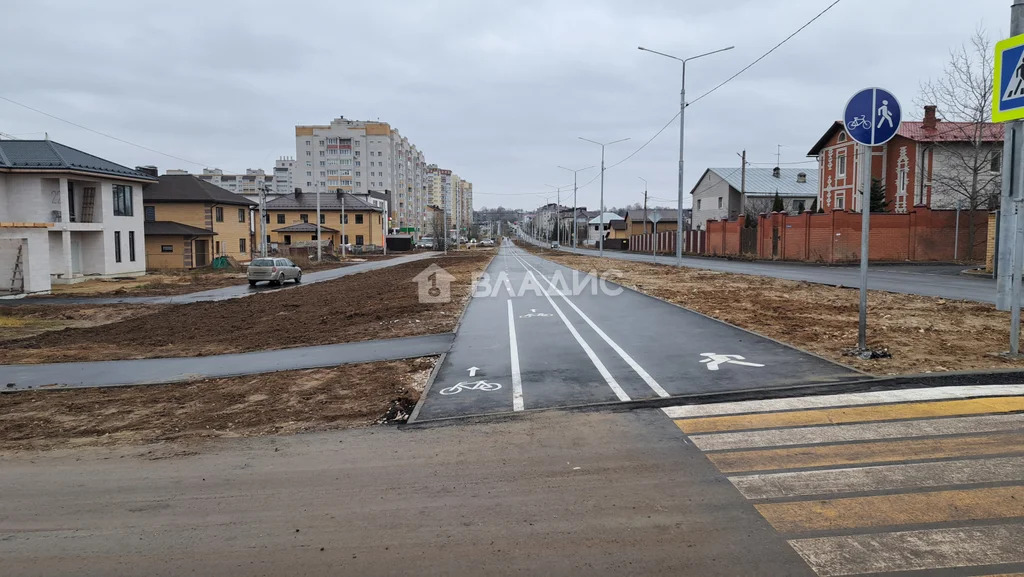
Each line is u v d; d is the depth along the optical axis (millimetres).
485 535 4074
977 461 4934
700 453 5398
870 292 19016
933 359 8492
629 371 8750
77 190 34688
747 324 12633
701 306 16203
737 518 4180
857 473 4812
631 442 5762
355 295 24609
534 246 125312
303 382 9250
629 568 3604
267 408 7734
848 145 49250
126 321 18859
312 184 128625
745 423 6117
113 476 5457
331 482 5098
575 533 4051
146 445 6379
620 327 13109
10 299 25875
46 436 6867
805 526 4035
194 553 3979
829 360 8625
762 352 9531
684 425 6172
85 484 5281
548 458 5445
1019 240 8555
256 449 6062
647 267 37000
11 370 11242
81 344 14531
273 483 5133
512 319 15164
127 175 37062
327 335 14336
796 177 70812
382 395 8148
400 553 3873
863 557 3639
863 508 4246
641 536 3979
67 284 32344
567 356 10164
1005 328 11453
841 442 5465
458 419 6785
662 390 7574
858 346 9078
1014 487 4461
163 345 14062
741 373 8180
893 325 12031
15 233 26953
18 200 32000
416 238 138125
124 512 4660
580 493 4680
